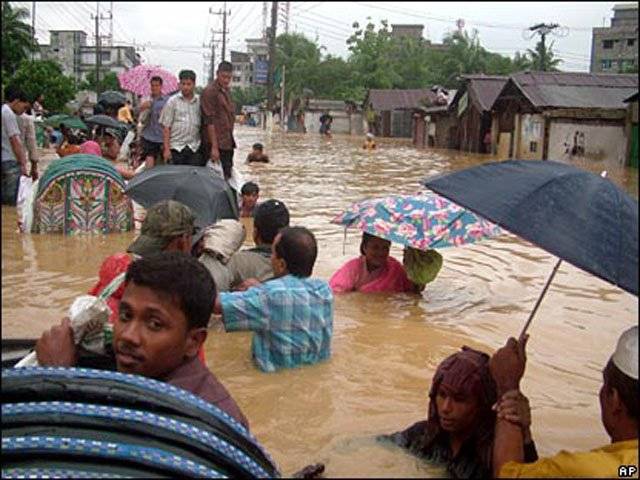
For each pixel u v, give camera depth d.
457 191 3.21
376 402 4.21
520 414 2.89
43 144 24.53
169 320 2.83
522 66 63.00
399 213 6.50
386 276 6.66
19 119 11.27
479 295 6.77
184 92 10.95
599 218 2.92
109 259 4.37
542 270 7.91
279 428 3.83
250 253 5.59
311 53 66.38
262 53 64.50
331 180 17.00
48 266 7.50
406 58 67.81
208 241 5.41
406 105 56.84
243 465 2.45
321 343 4.81
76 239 9.02
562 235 2.86
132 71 18.91
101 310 3.21
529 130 30.88
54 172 9.19
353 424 3.88
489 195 3.11
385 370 4.73
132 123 21.89
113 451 2.22
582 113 27.38
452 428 2.93
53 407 2.35
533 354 5.19
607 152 26.83
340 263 7.88
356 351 5.08
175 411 2.43
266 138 41.25
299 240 4.77
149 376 2.86
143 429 2.31
